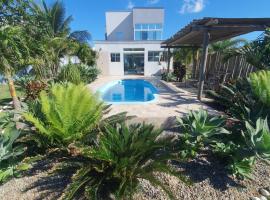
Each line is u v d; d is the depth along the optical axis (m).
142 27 32.28
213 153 4.03
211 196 3.17
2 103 8.80
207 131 3.82
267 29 7.41
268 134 3.09
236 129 4.00
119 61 24.53
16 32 4.74
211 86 11.19
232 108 4.61
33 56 5.83
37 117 4.06
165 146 3.55
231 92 5.68
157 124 5.89
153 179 2.82
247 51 8.24
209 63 14.80
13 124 4.60
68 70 11.91
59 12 17.56
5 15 4.83
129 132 3.59
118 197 2.68
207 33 8.24
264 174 3.68
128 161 2.98
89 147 3.25
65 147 3.70
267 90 4.05
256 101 4.43
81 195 2.98
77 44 18.08
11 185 3.34
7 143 3.73
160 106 7.26
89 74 16.39
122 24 34.62
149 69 24.58
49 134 3.68
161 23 32.06
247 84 5.12
